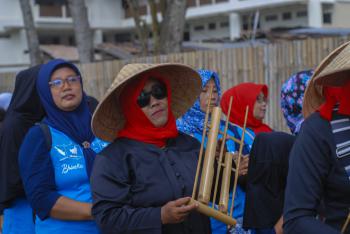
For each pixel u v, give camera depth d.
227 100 5.36
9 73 15.62
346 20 32.06
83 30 13.66
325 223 2.74
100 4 39.50
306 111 3.12
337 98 2.74
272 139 3.61
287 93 4.27
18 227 4.30
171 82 3.51
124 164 3.10
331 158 2.68
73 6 13.59
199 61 10.03
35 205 3.76
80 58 13.68
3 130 4.29
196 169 3.23
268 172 3.57
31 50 18.59
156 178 3.09
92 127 3.28
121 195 3.03
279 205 3.57
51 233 3.81
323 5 31.58
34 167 3.79
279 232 3.48
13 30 36.34
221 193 3.14
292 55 8.65
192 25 38.50
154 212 2.92
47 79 4.04
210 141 3.11
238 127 4.78
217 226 4.00
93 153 4.01
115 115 3.36
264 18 33.66
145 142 3.20
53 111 4.02
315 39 8.35
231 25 34.62
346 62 2.64
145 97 3.20
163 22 11.27
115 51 26.39
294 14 32.12
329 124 2.71
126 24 40.00
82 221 3.78
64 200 3.75
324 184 2.73
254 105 5.18
